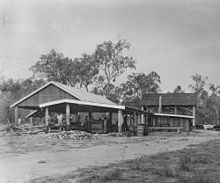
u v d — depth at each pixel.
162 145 18.94
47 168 10.09
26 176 8.76
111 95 58.88
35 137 22.67
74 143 19.31
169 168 9.73
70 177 8.50
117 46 54.50
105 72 56.50
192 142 21.77
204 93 65.12
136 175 8.87
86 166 10.44
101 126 30.34
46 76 51.16
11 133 25.91
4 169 9.84
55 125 27.97
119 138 24.45
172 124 43.06
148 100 51.84
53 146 17.31
